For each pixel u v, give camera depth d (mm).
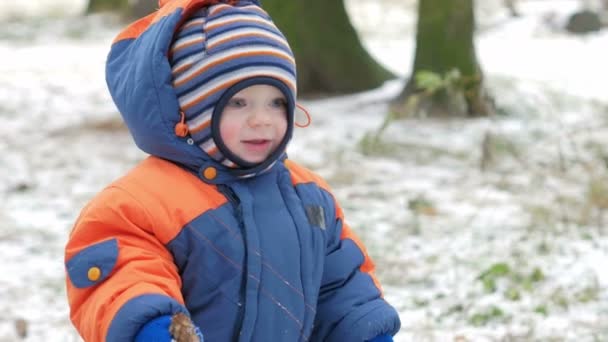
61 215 8938
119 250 3131
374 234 8062
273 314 3248
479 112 13602
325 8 15992
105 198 3252
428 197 9344
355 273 3537
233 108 3291
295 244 3330
